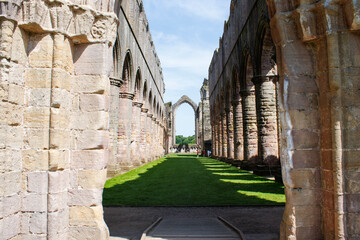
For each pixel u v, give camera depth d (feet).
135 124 81.92
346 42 16.49
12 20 15.51
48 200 16.28
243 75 68.28
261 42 53.06
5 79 15.21
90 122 17.95
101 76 18.15
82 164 17.78
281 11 18.01
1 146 14.92
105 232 17.78
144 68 92.68
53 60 16.85
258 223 23.84
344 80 16.39
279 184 44.34
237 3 75.41
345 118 16.26
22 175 16.38
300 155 17.44
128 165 67.92
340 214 15.84
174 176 57.72
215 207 30.04
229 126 94.94
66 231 17.22
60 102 16.83
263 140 54.24
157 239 19.40
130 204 31.50
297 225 17.01
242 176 55.52
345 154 16.11
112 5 18.98
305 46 17.84
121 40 56.75
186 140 421.18
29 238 16.11
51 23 16.87
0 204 14.78
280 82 18.19
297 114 17.58
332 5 16.30
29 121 16.55
